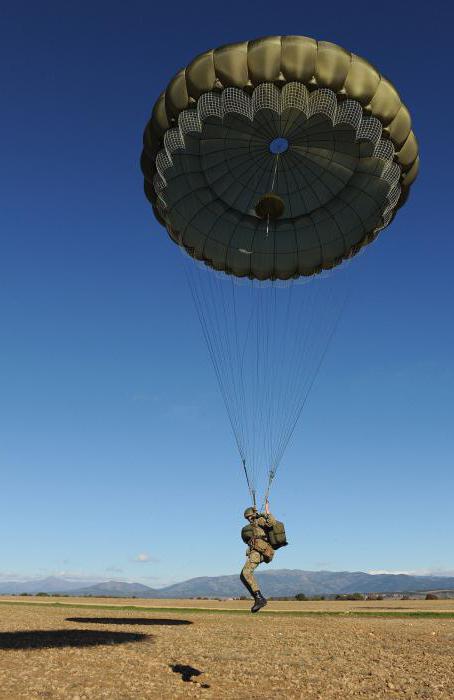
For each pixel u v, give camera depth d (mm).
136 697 10219
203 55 15570
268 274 19594
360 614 31859
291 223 18859
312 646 17453
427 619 28391
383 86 15742
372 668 13586
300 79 15141
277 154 17375
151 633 20172
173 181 17938
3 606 34625
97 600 50438
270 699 10320
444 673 13078
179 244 19672
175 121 16531
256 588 12570
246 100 15508
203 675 12344
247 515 13539
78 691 10523
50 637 17953
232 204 18641
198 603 44625
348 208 18234
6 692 10328
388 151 16469
